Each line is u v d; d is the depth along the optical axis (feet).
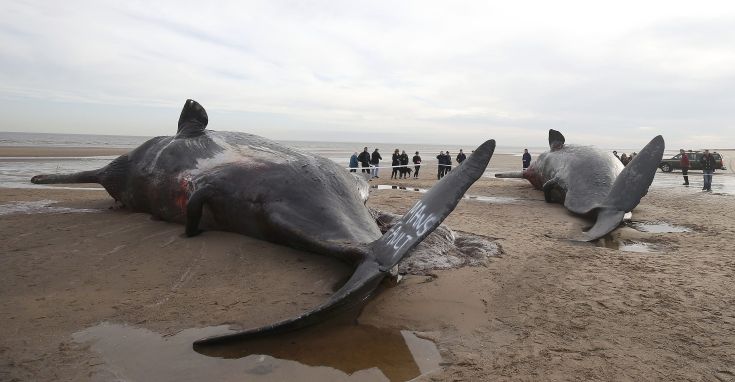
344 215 16.83
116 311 12.69
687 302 13.96
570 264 18.01
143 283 14.65
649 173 25.41
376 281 12.96
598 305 13.67
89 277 15.14
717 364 10.30
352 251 14.39
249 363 10.28
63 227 21.68
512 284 15.44
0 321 11.99
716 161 88.07
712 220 30.27
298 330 11.81
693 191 50.83
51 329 11.62
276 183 17.72
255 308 12.93
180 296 13.70
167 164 21.90
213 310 12.81
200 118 23.97
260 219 17.63
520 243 21.71
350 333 11.77
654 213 33.35
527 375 9.75
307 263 16.20
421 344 11.25
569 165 34.96
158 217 22.90
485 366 10.14
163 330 11.69
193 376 9.73
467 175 12.94
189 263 16.31
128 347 10.85
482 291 14.74
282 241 17.30
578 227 26.61
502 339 11.50
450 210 12.46
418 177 70.28
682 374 9.86
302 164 18.62
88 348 10.76
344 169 20.34
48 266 16.14
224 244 17.97
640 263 18.31
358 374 9.86
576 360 10.42
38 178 30.71
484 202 37.88
